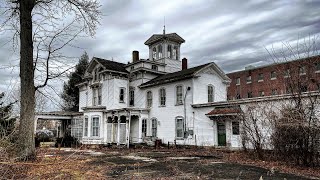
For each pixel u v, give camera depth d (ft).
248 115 56.90
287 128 44.32
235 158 54.34
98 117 102.42
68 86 151.64
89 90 117.08
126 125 92.38
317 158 42.22
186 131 84.74
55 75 38.34
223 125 74.43
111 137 98.99
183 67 110.42
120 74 105.70
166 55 115.14
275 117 48.80
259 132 57.41
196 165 45.50
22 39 38.60
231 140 71.46
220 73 93.09
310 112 42.22
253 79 153.28
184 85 87.81
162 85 95.81
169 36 115.03
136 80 107.45
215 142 75.36
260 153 52.19
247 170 40.14
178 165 45.47
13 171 25.38
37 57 37.24
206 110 79.00
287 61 47.09
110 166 43.24
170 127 90.48
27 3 39.09
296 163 44.62
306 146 42.65
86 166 39.50
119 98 103.91
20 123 36.24
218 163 48.19
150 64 108.58
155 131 96.12
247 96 154.81
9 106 32.12
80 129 111.65
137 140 97.76
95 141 100.78
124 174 36.09
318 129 41.16
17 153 29.25
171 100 91.50
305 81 44.86
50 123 176.45
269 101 53.83
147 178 33.45
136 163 47.75
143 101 102.83
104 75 108.37
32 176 26.73
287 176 35.32
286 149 46.93
